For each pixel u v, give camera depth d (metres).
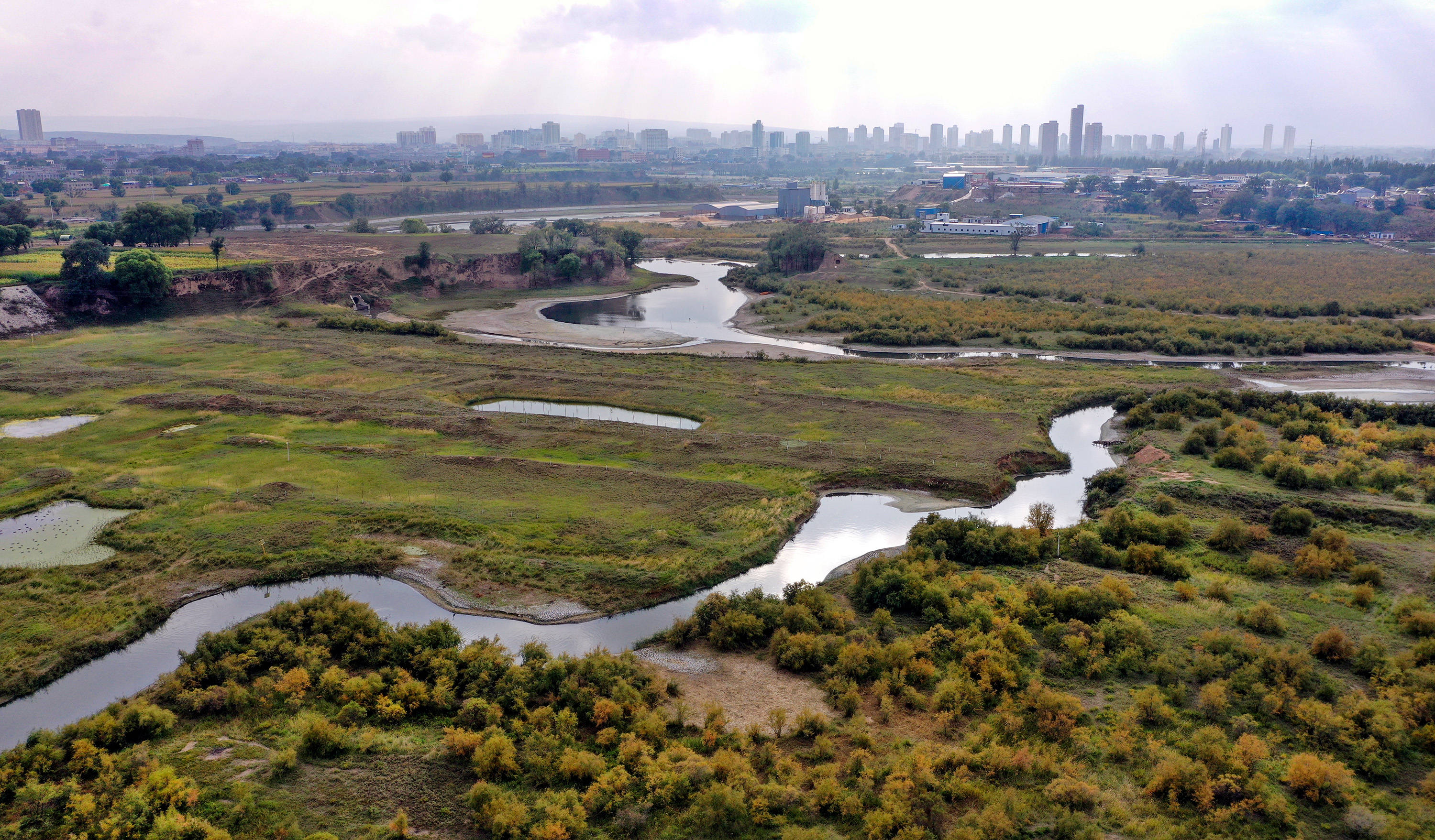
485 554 67.69
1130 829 39.03
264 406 101.88
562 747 45.50
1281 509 71.75
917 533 70.88
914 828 38.88
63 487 79.06
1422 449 90.00
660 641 57.38
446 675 51.50
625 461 87.69
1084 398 111.50
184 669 51.44
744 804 40.91
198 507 75.38
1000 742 45.66
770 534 72.25
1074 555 68.75
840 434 96.44
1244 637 54.00
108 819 39.12
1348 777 41.31
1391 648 53.47
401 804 41.78
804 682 52.59
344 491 79.25
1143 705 47.56
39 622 58.06
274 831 39.50
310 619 57.12
